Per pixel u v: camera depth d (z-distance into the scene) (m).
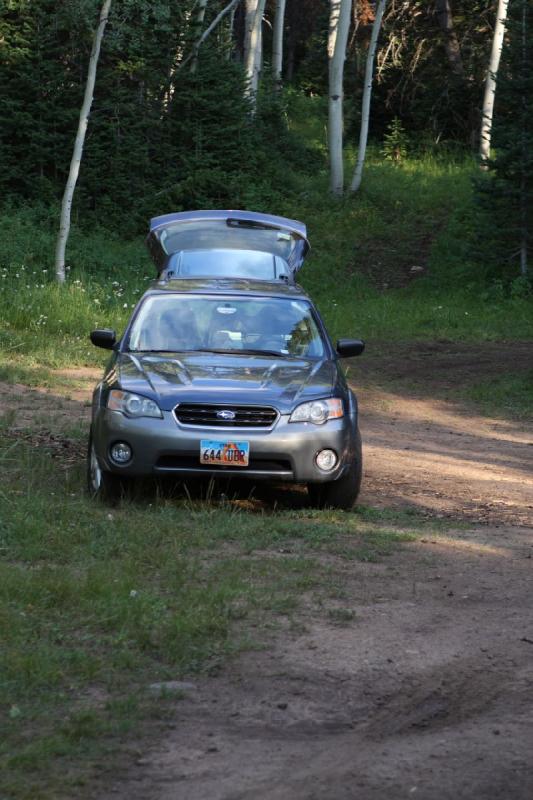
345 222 52.16
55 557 10.34
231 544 11.30
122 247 45.47
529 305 42.62
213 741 6.55
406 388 27.09
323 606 9.27
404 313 40.53
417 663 8.01
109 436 12.58
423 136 68.44
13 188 47.81
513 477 16.67
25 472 14.24
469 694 7.46
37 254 40.81
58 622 8.46
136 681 7.43
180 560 10.35
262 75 65.62
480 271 46.72
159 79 50.31
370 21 72.75
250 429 12.48
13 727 6.56
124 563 9.98
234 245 27.98
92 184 48.25
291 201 53.09
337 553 11.09
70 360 26.50
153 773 6.10
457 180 59.53
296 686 7.48
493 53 58.00
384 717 7.02
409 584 10.11
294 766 6.25
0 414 18.97
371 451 18.38
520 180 45.28
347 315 39.44
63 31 49.50
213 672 7.66
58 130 48.69
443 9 67.38
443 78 68.19
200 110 50.97
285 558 10.72
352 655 8.12
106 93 49.88
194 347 14.12
